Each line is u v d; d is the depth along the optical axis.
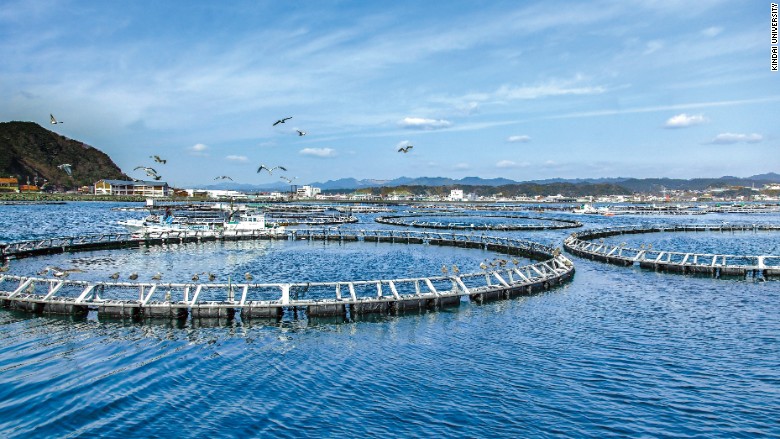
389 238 93.94
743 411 21.58
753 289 47.22
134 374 25.31
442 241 90.50
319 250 80.25
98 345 29.45
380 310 36.66
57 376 24.89
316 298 43.00
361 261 68.25
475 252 80.50
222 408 21.80
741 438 19.42
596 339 31.45
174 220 124.06
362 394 23.25
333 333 32.22
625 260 61.38
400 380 24.83
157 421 20.62
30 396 22.64
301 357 27.95
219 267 61.84
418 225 127.38
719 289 47.22
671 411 21.61
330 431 19.92
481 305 39.84
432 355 28.45
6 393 22.91
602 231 110.56
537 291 45.41
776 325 34.81
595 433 19.80
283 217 151.38
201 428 20.11
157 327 32.94
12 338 30.44
